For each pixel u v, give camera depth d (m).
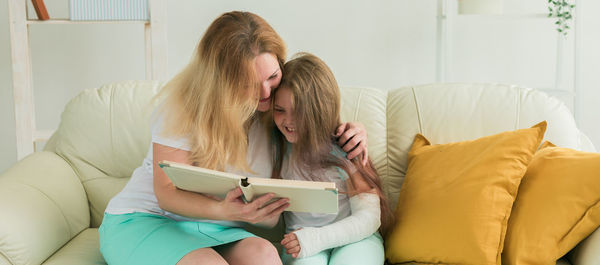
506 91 1.80
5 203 1.46
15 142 3.08
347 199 1.59
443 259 1.46
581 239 1.38
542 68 3.05
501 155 1.51
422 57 3.08
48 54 3.03
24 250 1.42
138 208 1.45
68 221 1.66
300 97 1.44
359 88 1.90
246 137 1.53
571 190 1.39
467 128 1.75
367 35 3.07
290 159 1.58
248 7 3.04
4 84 3.03
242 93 1.37
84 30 3.02
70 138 1.87
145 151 1.86
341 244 1.44
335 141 1.58
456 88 1.83
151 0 2.41
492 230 1.43
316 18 3.06
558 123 1.72
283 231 1.77
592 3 2.98
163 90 1.48
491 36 3.04
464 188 1.50
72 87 3.06
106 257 1.40
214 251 1.28
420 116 1.80
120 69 3.07
